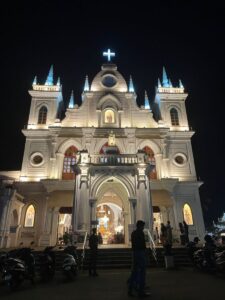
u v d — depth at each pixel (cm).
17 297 909
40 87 3844
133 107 3669
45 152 3372
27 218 3031
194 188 3259
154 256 1741
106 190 2847
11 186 2894
